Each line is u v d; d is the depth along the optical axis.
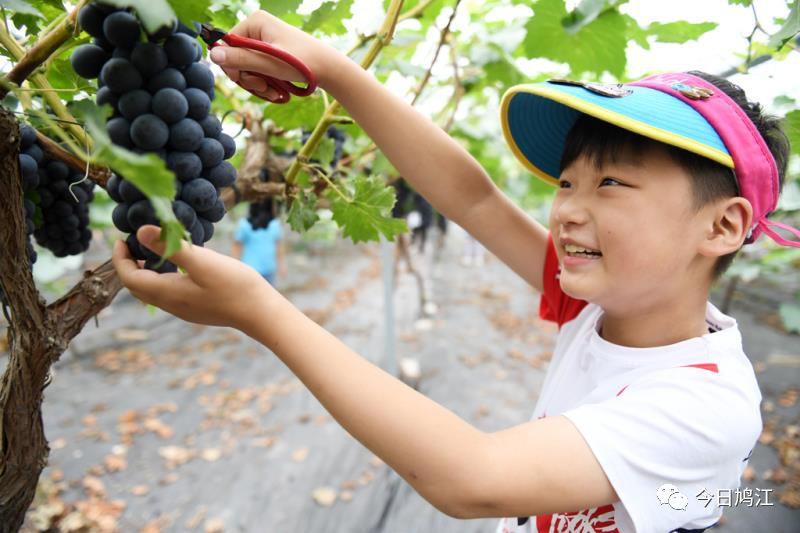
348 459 2.86
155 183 0.39
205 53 1.01
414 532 2.38
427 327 5.05
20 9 0.58
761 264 3.16
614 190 0.68
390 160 0.94
